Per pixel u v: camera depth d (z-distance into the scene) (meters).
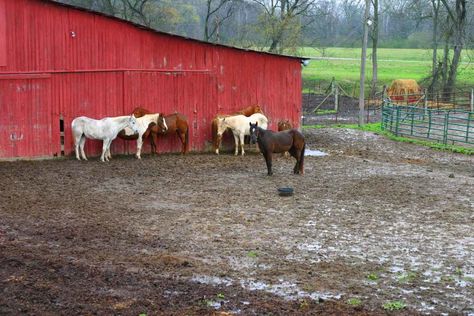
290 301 8.46
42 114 19.92
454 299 8.62
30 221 12.43
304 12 56.22
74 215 12.98
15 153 19.58
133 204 14.10
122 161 20.16
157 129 21.08
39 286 8.77
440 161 22.19
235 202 14.46
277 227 12.30
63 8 20.02
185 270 9.67
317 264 10.05
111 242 11.09
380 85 57.53
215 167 19.39
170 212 13.41
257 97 24.11
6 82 19.23
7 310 7.90
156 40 21.84
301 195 15.35
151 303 8.27
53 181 16.53
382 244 11.23
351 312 8.07
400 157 22.88
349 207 14.14
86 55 20.56
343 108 44.12
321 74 63.81
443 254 10.67
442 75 51.56
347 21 73.00
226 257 10.36
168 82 22.23
